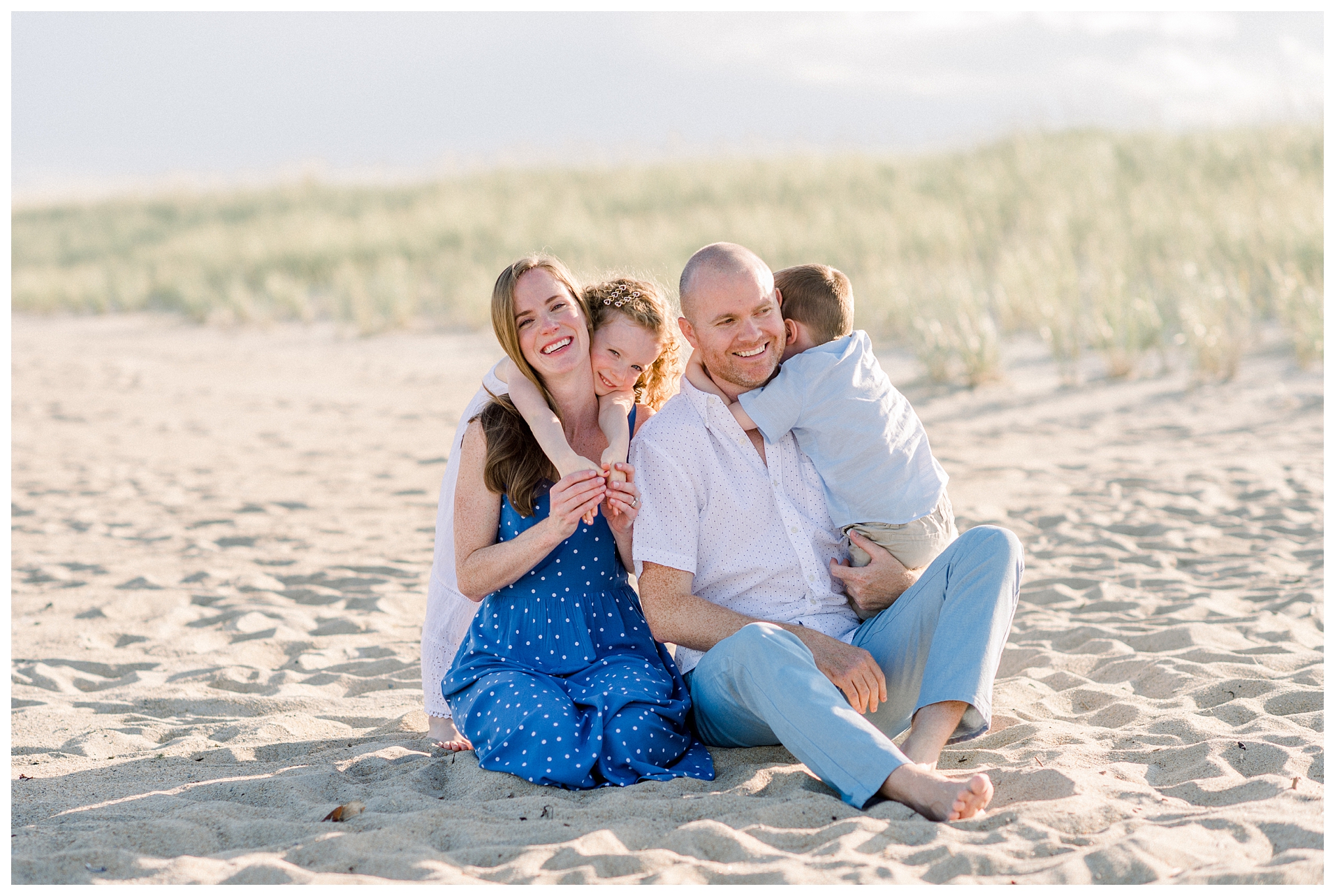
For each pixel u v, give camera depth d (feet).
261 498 20.04
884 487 8.41
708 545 8.52
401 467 22.49
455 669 8.77
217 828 7.18
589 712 8.10
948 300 30.89
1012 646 11.53
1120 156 47.62
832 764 7.26
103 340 45.47
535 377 8.54
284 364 37.45
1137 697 9.73
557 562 8.62
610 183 63.46
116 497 20.20
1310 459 19.10
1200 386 25.20
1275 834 6.55
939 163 53.67
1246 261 30.94
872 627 8.37
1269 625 11.51
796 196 52.85
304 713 10.32
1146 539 15.40
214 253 59.57
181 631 13.01
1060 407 24.81
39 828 7.30
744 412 8.48
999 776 7.84
